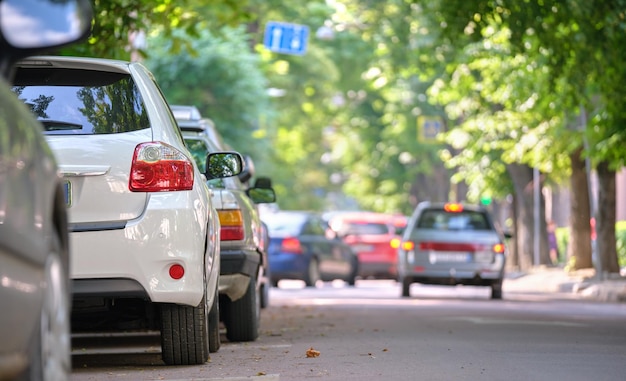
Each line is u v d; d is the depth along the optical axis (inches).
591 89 1510.8
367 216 2317.9
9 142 269.3
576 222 1998.0
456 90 2182.6
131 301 565.6
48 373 282.5
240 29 2549.2
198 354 561.6
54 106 530.6
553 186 2475.4
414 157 3444.9
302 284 2260.1
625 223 2442.2
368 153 3683.6
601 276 1754.4
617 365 581.0
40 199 279.9
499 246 1528.1
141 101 538.6
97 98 534.9
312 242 1940.2
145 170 522.9
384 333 826.2
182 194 526.3
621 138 1545.3
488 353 647.8
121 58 1027.3
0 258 259.1
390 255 2267.5
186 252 522.9
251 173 927.7
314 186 4845.0
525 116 2073.1
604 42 1268.5
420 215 1563.7
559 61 1289.4
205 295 544.4
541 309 1227.2
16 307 263.4
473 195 2445.9
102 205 518.3
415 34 2095.2
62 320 296.8
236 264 700.7
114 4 1002.1
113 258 515.5
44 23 271.3
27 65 537.6
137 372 543.2
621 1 1248.2
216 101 2477.9
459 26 1256.2
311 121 3814.0
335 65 3464.6
